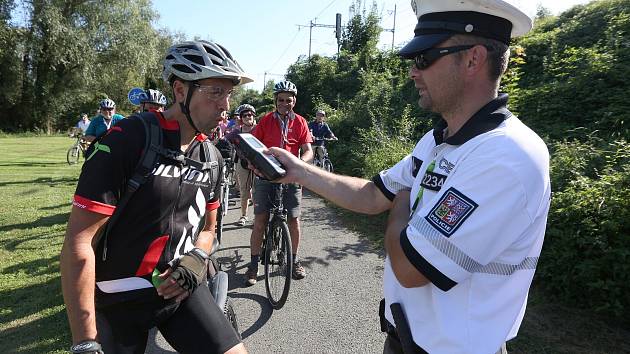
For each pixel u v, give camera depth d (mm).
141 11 32250
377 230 5633
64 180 9875
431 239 1062
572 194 3430
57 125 35938
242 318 3309
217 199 2020
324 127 9773
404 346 1228
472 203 1034
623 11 8812
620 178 3328
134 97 7105
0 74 29969
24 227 5840
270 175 1630
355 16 23531
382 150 7984
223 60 1630
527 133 1095
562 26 10008
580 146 4492
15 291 3803
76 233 1411
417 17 1252
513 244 1081
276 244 3559
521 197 1019
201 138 1809
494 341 1089
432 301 1161
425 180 1241
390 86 13508
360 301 3574
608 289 2996
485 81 1152
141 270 1640
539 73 9055
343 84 20594
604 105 6324
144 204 1573
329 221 6191
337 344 2941
